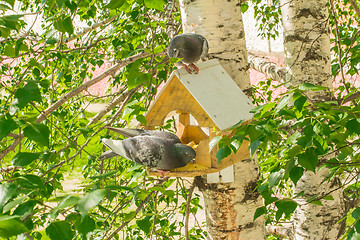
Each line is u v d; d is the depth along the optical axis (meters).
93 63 4.68
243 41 3.01
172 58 2.32
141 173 2.74
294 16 3.90
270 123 1.96
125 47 3.36
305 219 3.82
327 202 3.78
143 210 3.45
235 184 2.97
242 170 2.97
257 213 2.03
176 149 2.30
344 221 2.33
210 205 3.03
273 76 5.19
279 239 4.58
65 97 3.38
